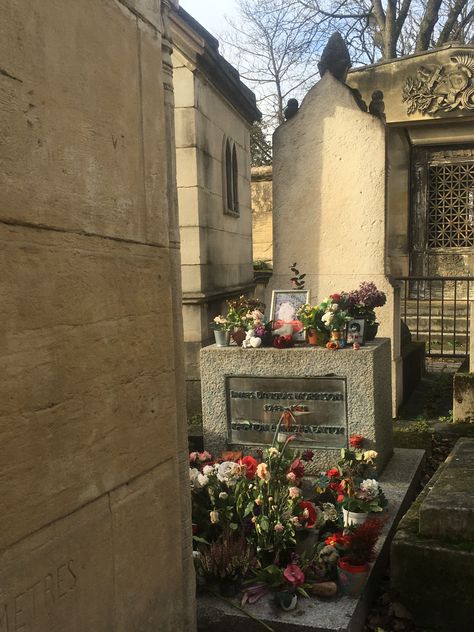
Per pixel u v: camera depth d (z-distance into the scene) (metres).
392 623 3.06
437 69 10.80
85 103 2.00
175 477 2.58
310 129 6.68
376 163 6.47
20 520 1.74
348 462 4.14
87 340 2.02
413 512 3.49
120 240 2.20
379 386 4.80
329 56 6.60
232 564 3.09
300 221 6.78
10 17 1.68
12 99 1.69
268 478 3.35
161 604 2.46
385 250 6.56
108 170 2.12
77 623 1.97
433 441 5.78
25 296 1.75
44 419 1.83
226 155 8.45
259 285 11.16
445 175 11.59
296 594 3.05
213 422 5.07
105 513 2.12
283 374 4.87
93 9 2.04
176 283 2.63
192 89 6.86
